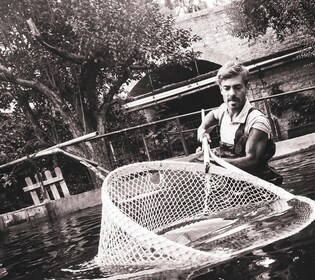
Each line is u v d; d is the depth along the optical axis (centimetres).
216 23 1708
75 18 1038
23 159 923
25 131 1208
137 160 1144
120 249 215
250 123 286
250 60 1627
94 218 595
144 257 207
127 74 1178
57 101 1113
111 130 1268
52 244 427
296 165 543
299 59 1611
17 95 1153
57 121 1253
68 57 1083
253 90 1633
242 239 210
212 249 203
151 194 303
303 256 164
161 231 279
